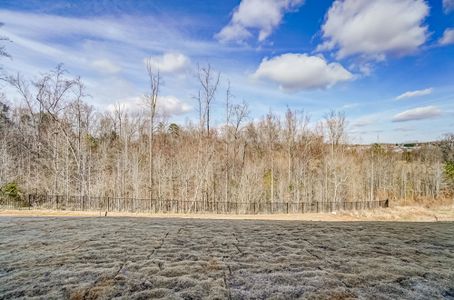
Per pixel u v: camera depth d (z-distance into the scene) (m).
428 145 53.38
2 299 3.52
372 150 43.94
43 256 5.26
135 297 3.60
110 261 4.98
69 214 13.56
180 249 5.81
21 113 29.06
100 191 24.44
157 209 20.52
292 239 6.90
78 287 3.87
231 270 4.58
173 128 38.16
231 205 23.11
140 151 30.92
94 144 31.30
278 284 4.04
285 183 31.55
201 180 24.53
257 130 38.16
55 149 24.45
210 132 28.19
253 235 7.37
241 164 30.94
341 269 4.69
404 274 4.48
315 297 3.65
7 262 4.91
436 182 40.00
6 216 11.96
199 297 3.61
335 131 36.03
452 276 4.42
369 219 13.95
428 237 7.38
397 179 42.81
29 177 23.50
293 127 35.31
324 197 31.48
